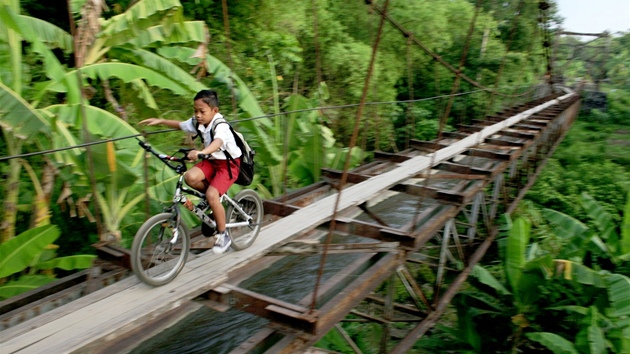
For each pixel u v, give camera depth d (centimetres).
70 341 275
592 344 623
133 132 550
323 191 666
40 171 660
